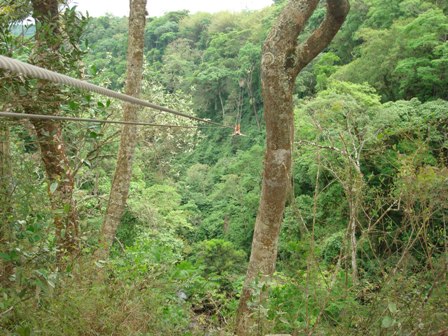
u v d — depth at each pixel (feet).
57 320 8.45
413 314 7.71
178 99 59.72
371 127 40.22
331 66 90.68
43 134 12.40
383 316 8.00
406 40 66.74
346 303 8.77
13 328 8.20
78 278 10.36
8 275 9.02
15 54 12.55
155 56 183.21
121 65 126.31
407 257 8.47
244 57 134.31
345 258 9.32
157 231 47.26
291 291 10.68
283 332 10.44
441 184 8.48
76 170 13.67
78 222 13.35
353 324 8.65
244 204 84.28
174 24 198.39
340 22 14.69
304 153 54.34
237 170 93.76
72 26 12.74
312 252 8.84
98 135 12.80
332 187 33.76
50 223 9.73
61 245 11.41
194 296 13.69
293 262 10.51
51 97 11.19
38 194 10.01
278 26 14.79
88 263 11.02
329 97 49.96
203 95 151.33
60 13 13.69
